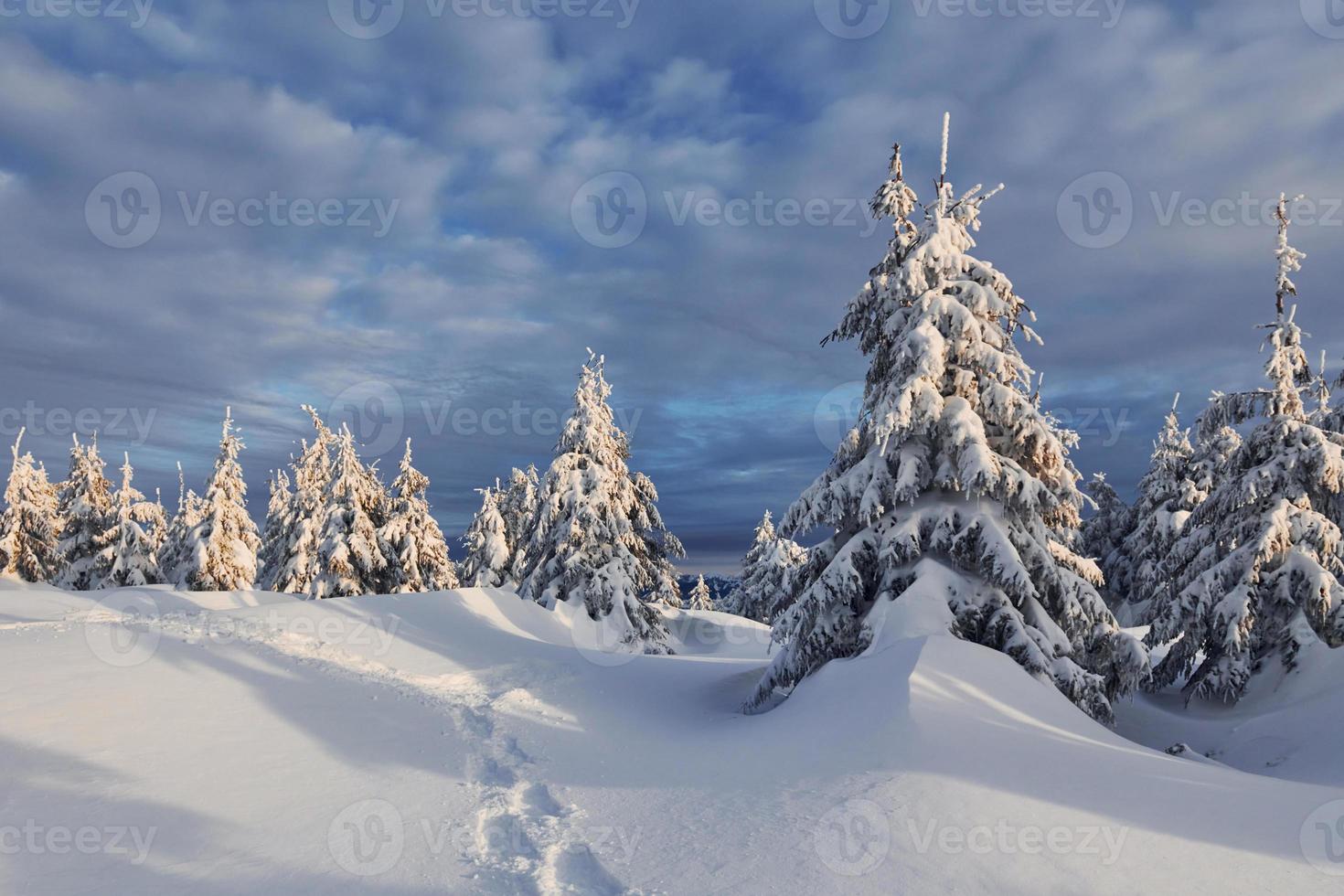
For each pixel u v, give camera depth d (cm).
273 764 821
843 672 1002
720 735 1011
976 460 1097
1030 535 1177
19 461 3706
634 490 2831
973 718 781
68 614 1819
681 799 714
